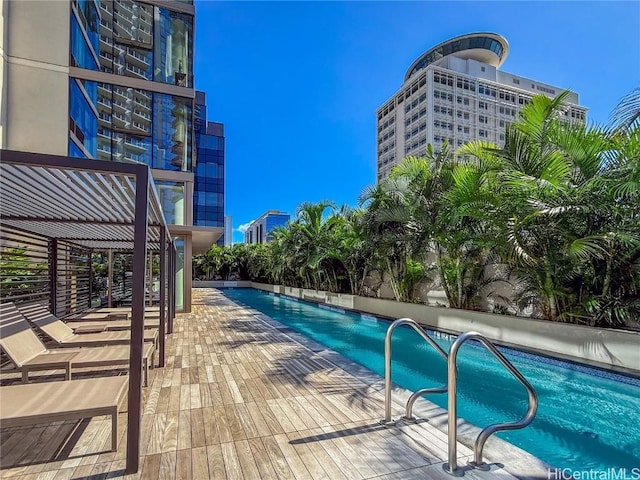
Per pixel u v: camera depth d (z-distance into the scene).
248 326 8.71
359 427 3.25
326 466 2.62
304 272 15.75
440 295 9.84
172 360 5.55
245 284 28.56
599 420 4.31
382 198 9.44
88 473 2.54
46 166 2.39
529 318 7.02
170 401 3.86
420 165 9.09
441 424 3.32
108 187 3.16
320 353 6.00
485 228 7.48
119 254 11.52
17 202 3.81
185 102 12.11
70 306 8.09
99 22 11.09
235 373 4.87
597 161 5.92
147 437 3.05
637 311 5.67
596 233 5.86
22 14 9.07
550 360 6.20
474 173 7.05
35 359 3.95
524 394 5.13
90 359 4.05
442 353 3.02
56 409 2.63
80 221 4.73
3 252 5.45
